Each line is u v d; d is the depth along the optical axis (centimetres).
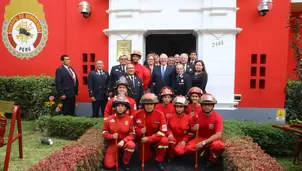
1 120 393
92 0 724
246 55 684
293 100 661
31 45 773
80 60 738
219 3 670
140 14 705
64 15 750
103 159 436
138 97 537
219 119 432
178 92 545
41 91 704
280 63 677
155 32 728
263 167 309
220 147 411
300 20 522
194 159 471
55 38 759
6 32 784
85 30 733
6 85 751
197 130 438
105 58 728
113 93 588
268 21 674
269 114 683
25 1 767
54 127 589
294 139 492
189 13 695
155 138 423
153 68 607
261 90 685
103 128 455
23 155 474
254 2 676
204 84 541
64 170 296
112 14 705
